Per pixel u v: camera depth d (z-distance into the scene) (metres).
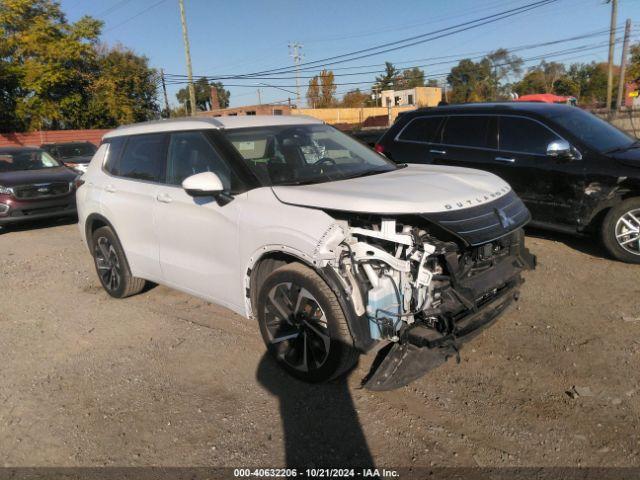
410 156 7.55
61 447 3.12
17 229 10.20
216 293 4.15
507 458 2.82
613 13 32.00
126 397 3.62
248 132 4.24
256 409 3.39
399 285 3.24
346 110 58.62
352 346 3.28
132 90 37.19
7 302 5.73
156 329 4.73
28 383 3.90
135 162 4.98
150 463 2.95
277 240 3.46
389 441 3.01
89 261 7.27
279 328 3.69
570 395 3.34
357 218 3.36
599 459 2.77
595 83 67.56
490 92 72.44
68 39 31.34
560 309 4.64
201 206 4.08
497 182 3.93
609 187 5.75
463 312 3.36
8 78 29.77
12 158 10.84
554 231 6.64
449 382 3.57
